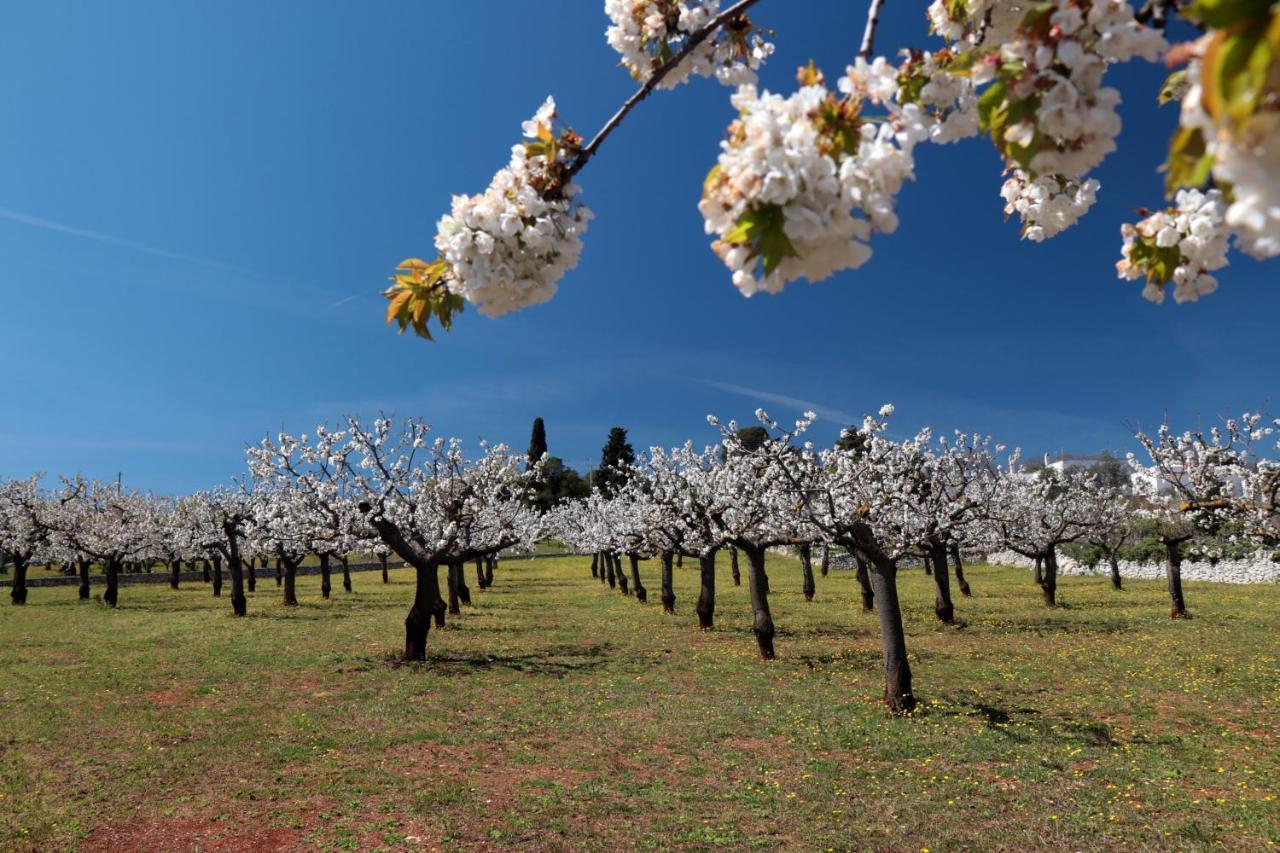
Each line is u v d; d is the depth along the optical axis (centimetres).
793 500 1419
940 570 2019
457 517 1742
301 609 2622
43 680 1313
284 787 751
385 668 1424
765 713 1051
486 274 204
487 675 1357
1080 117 152
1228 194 108
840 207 144
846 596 2934
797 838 624
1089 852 582
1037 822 643
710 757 857
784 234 145
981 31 229
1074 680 1228
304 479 1664
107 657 1552
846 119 151
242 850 606
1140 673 1266
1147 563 3372
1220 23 86
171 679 1321
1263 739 885
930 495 1922
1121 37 148
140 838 633
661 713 1059
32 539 3003
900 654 1056
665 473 2069
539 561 5841
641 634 1919
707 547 1955
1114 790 718
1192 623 1820
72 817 677
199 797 727
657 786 756
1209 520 1480
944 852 591
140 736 948
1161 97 181
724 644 1725
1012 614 2153
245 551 3306
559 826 648
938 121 196
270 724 1005
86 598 3206
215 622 2200
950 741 896
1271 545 1245
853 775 783
